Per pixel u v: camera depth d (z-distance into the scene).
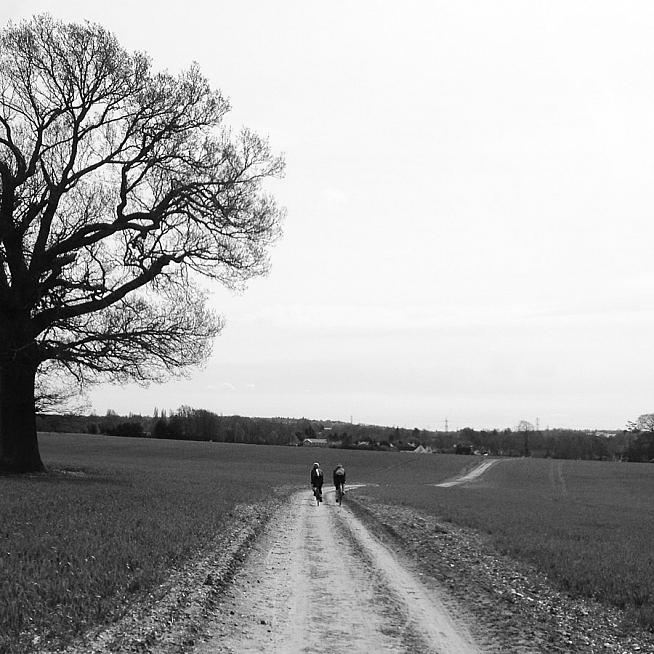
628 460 144.25
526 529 22.41
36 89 28.61
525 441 176.00
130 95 29.30
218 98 30.38
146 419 153.88
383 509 30.16
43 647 7.87
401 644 9.21
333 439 180.25
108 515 17.89
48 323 28.16
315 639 9.33
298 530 21.84
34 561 11.54
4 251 27.64
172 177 29.97
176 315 29.83
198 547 14.92
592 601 11.87
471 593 12.48
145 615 9.52
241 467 78.81
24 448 29.17
